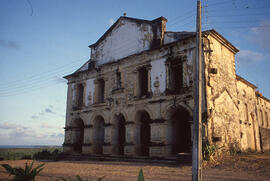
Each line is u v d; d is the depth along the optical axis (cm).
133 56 2320
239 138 2200
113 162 2009
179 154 1638
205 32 1859
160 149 1912
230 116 2069
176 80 2084
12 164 2159
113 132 2412
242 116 2566
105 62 2703
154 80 2108
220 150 1738
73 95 2978
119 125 2477
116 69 2502
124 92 2356
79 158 2552
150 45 2233
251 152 2445
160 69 2083
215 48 2000
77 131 2894
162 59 2086
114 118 2436
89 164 1919
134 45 2395
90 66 2875
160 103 2011
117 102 2400
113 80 2514
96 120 2672
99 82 2750
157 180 1096
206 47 1872
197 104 970
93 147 2597
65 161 2398
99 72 2697
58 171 1547
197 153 920
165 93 1992
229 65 2219
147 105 2114
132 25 2467
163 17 2225
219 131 1827
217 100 1877
